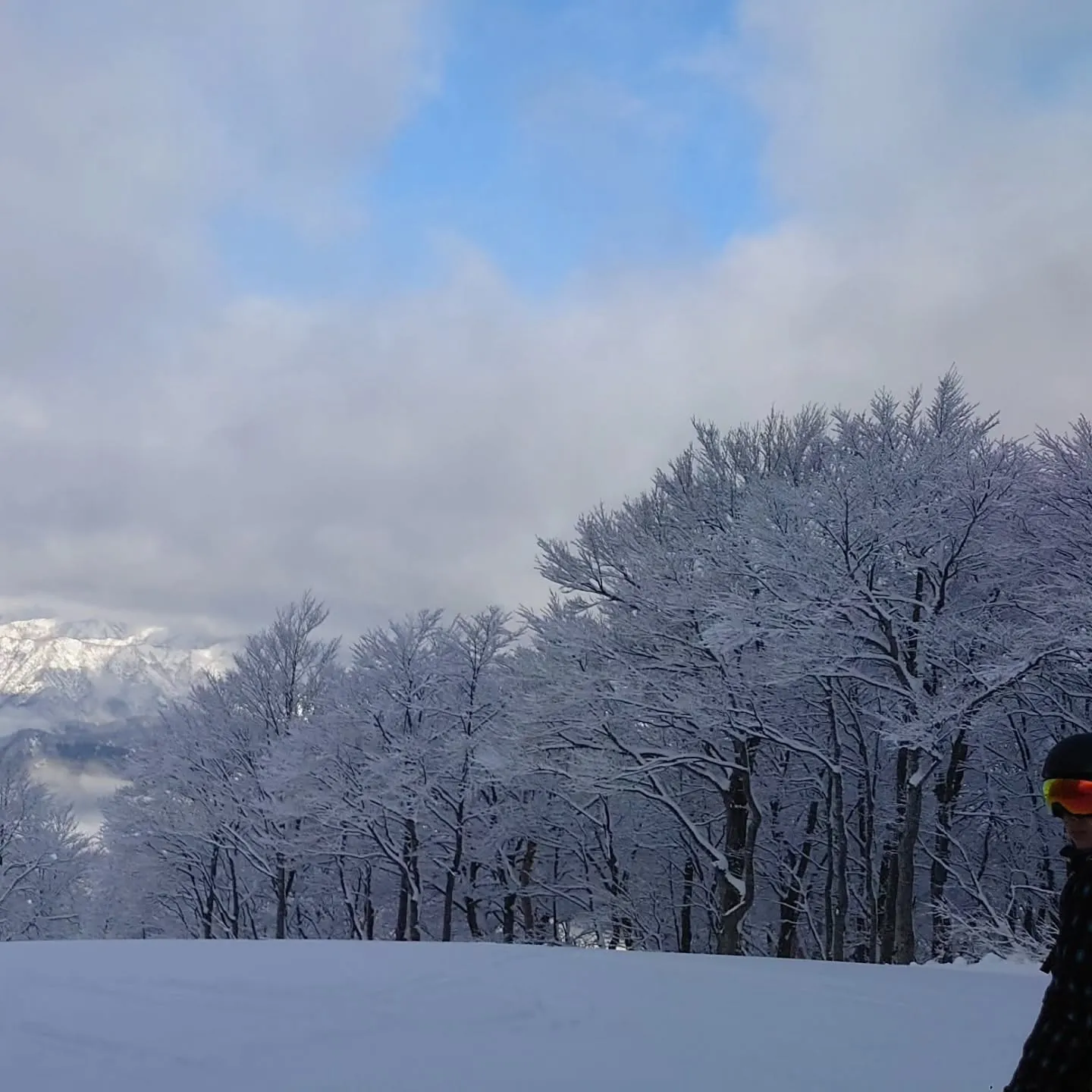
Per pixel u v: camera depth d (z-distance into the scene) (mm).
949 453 17000
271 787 22719
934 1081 4203
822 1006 5914
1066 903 2078
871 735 18547
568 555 19328
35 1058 4352
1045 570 16344
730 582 17375
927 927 20109
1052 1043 1985
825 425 20266
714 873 20578
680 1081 4145
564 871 23156
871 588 16281
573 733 17969
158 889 28094
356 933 24719
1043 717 17625
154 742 27391
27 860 30000
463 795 21656
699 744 17844
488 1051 4570
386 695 23000
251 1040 4711
